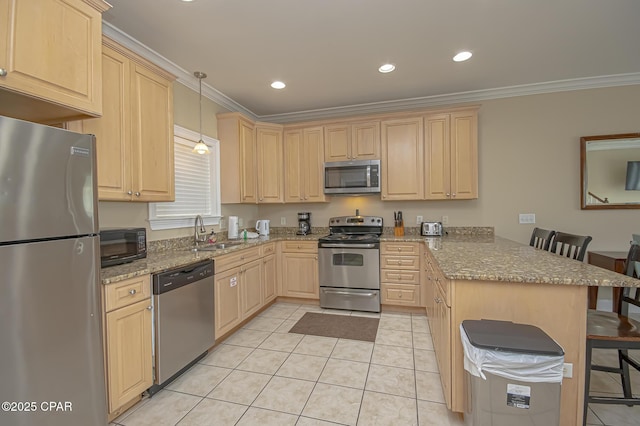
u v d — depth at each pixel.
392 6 1.99
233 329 2.87
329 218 4.18
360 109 3.98
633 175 3.19
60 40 1.47
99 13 1.67
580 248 1.99
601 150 3.26
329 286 3.56
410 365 2.26
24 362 1.15
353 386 2.01
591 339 1.43
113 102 1.98
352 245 3.45
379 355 2.42
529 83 3.32
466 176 3.40
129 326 1.75
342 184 3.75
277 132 3.96
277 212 4.38
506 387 1.23
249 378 2.12
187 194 3.09
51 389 1.24
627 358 1.67
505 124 3.52
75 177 1.34
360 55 2.64
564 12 2.07
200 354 2.31
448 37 2.37
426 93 3.55
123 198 2.05
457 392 1.58
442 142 3.47
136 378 1.79
